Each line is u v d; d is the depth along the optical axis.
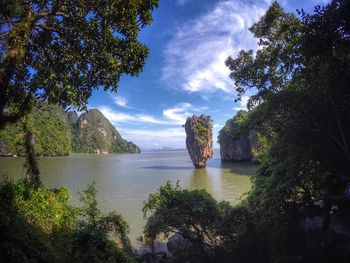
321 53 10.18
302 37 11.08
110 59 7.50
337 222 14.31
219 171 74.06
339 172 12.41
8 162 77.81
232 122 110.00
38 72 7.77
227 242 14.32
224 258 13.77
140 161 126.75
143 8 7.18
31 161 10.66
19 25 6.69
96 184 47.34
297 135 11.50
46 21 7.70
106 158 150.88
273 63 13.30
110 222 14.35
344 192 14.77
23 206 11.09
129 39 7.43
